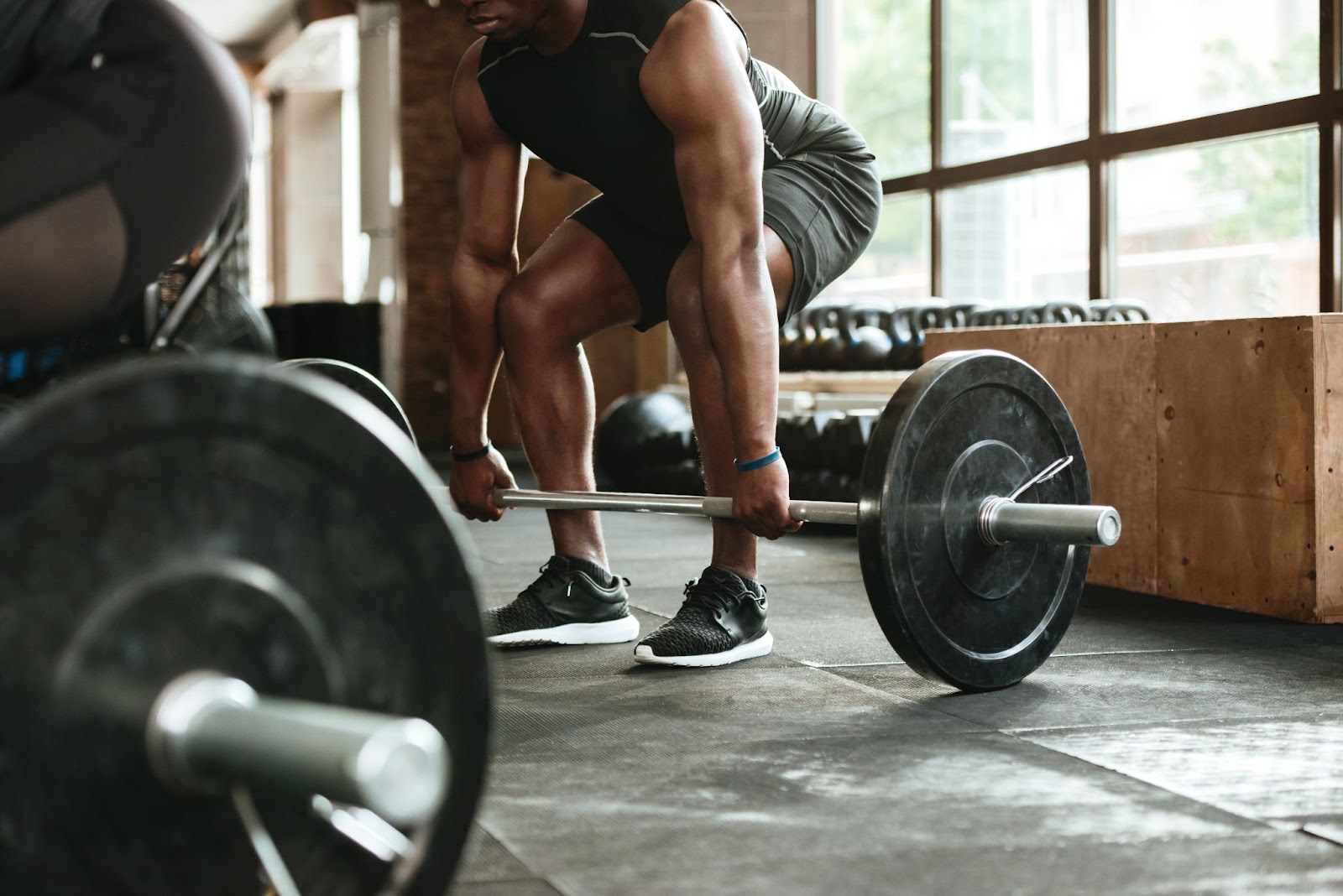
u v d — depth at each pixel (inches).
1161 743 66.9
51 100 43.9
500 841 51.9
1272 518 110.0
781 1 338.3
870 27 324.2
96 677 30.7
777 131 89.8
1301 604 107.7
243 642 32.9
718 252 77.4
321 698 34.2
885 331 245.3
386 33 431.2
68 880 30.5
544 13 81.5
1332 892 46.2
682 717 73.0
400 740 27.9
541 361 93.4
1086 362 131.0
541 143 88.4
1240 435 113.0
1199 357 117.2
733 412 77.6
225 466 32.4
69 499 30.2
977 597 76.9
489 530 188.9
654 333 362.6
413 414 478.9
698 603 89.7
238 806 32.4
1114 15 260.8
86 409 30.1
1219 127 237.6
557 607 95.7
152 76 45.4
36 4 43.3
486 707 36.8
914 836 52.5
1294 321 107.4
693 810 56.1
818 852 50.6
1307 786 59.4
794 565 149.9
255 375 32.6
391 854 35.2
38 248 43.3
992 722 71.6
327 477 34.2
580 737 68.7
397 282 436.1
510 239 94.0
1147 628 104.7
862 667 87.9
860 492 72.7
